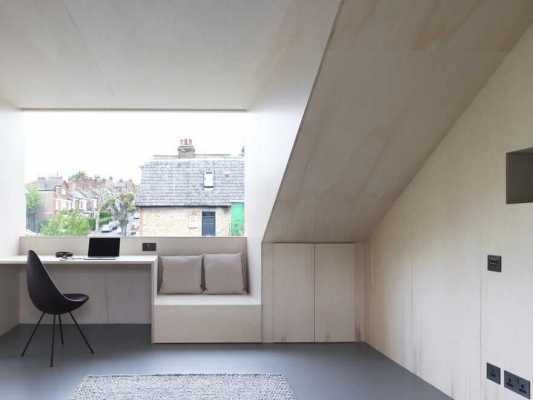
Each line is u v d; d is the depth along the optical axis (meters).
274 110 4.17
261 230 4.77
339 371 3.90
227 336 4.76
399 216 4.08
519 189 2.78
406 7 2.54
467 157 3.13
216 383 3.57
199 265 5.46
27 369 3.94
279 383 3.58
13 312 5.39
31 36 3.55
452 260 3.28
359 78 2.98
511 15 2.58
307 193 4.07
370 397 3.33
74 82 4.61
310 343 4.76
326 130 3.39
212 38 3.57
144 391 3.40
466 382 3.12
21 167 5.66
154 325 4.74
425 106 3.16
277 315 4.79
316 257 4.82
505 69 2.79
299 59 3.33
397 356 4.11
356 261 4.84
